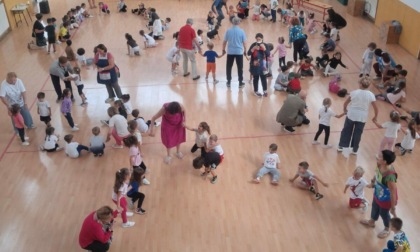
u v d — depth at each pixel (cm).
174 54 1168
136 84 1134
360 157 834
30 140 901
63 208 714
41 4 1748
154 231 663
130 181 674
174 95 1074
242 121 959
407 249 556
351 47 1374
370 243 639
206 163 774
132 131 807
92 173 797
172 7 1827
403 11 1355
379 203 622
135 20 1670
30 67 1259
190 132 912
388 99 1020
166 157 830
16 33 1559
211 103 1036
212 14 1532
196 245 638
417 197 730
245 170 801
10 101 872
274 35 1480
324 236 653
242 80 1112
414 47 1298
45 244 643
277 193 743
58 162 830
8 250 632
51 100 1052
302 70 1170
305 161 807
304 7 1748
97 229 558
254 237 652
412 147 836
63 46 1418
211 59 1102
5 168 816
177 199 730
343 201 723
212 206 714
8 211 708
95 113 998
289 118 889
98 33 1529
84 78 1171
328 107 830
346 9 1767
